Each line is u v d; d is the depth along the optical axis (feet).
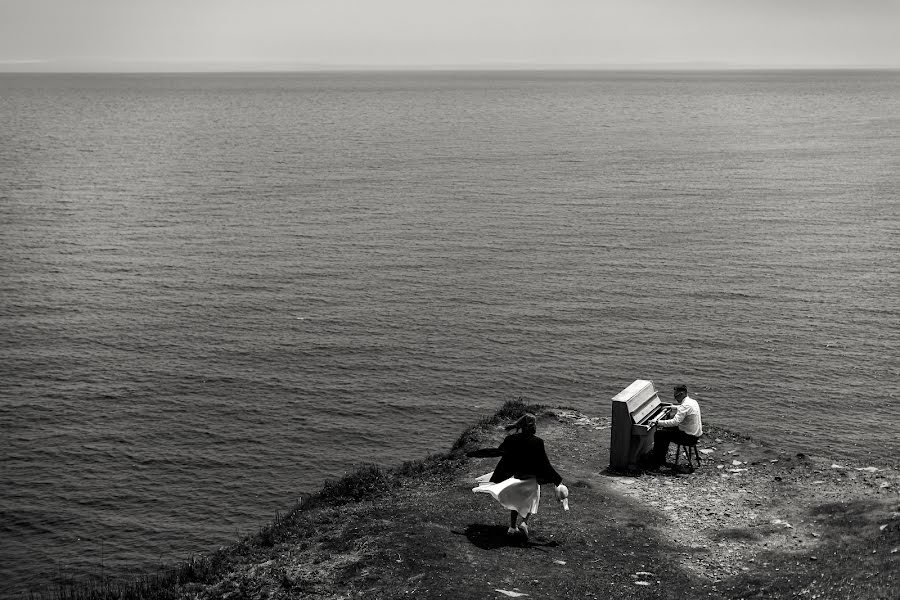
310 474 114.83
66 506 105.91
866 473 55.88
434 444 124.16
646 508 49.90
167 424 130.93
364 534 43.34
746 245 254.27
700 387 145.48
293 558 41.68
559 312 188.55
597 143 540.93
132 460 118.73
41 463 117.60
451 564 39.40
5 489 110.01
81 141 550.77
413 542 41.55
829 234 269.23
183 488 110.73
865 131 622.13
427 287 209.36
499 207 319.06
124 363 157.48
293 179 389.39
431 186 368.07
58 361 158.10
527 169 420.36
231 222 291.99
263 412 135.44
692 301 196.95
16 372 152.25
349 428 129.59
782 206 320.50
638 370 153.69
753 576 40.14
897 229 276.82
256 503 107.04
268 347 166.20
